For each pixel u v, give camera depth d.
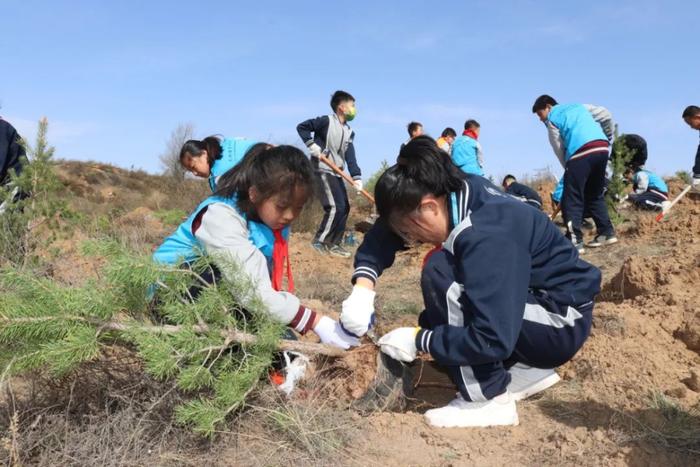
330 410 2.50
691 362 3.14
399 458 2.29
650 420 2.51
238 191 2.54
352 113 7.48
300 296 4.95
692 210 6.98
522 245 2.33
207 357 2.25
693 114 7.54
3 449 2.19
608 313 3.57
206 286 2.49
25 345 2.17
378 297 4.74
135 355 2.49
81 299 2.15
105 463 2.14
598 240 6.75
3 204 4.47
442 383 3.06
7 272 2.25
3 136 5.31
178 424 2.33
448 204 2.37
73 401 2.43
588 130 6.36
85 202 12.08
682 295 3.77
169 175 19.50
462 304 2.42
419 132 9.51
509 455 2.31
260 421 2.43
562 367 3.13
